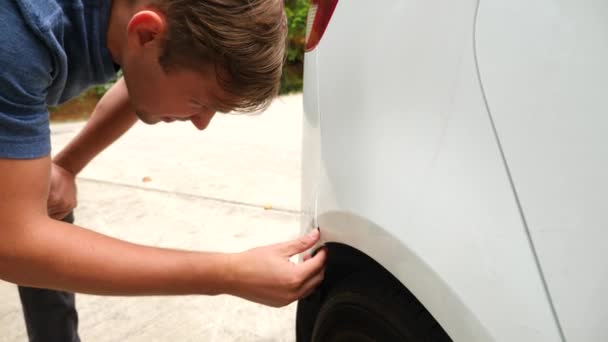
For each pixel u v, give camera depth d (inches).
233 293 37.1
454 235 27.4
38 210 31.1
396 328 33.2
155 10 30.5
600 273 23.5
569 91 25.1
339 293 38.6
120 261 33.1
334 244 38.9
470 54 28.3
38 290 55.7
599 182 24.0
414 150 30.4
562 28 25.8
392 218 30.7
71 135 183.2
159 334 73.9
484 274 26.0
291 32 274.4
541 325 24.2
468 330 26.6
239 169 141.3
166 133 178.9
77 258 31.8
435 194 28.7
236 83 32.5
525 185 25.4
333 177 37.1
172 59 31.4
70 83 35.7
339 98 37.6
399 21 33.3
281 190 125.0
